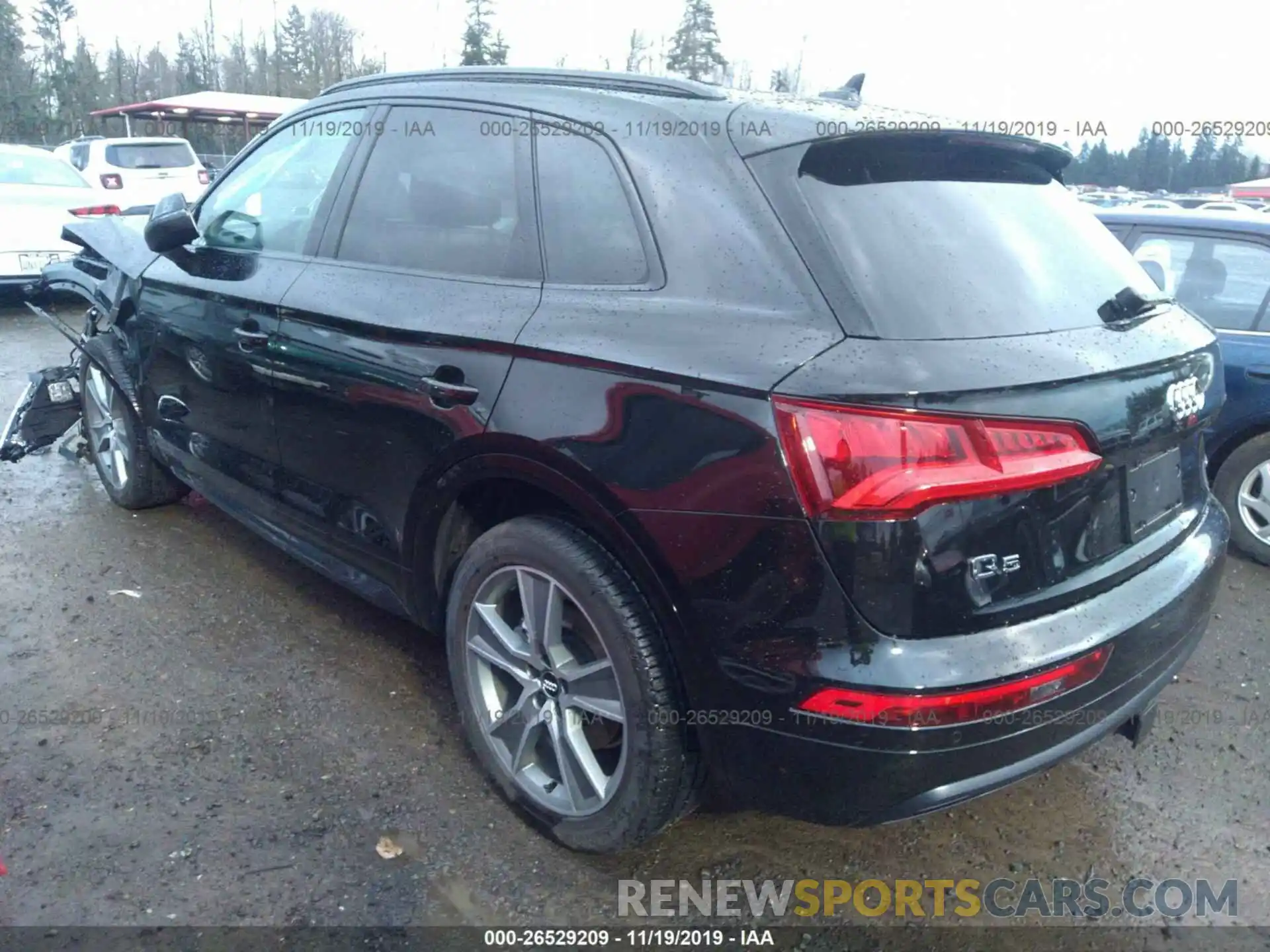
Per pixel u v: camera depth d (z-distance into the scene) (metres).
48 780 2.84
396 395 2.83
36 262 9.33
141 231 4.57
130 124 28.42
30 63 50.47
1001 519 2.09
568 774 2.59
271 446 3.46
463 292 2.76
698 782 2.43
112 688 3.31
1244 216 4.89
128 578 4.09
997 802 2.94
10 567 4.16
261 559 4.33
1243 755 3.19
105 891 2.44
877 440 1.97
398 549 3.00
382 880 2.53
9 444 4.96
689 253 2.36
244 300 3.44
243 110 22.41
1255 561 4.65
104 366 4.48
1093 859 2.72
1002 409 2.04
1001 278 2.34
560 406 2.39
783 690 2.10
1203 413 2.63
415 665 3.53
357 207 3.23
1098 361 2.23
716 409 2.13
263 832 2.67
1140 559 2.44
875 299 2.14
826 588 2.03
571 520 2.54
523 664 2.67
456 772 2.97
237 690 3.33
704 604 2.18
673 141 2.49
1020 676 2.09
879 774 2.09
